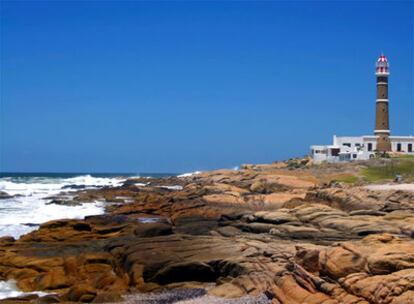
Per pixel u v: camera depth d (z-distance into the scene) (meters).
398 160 101.56
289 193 67.88
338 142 127.75
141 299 26.52
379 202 47.50
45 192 98.94
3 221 57.72
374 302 18.67
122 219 50.94
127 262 31.03
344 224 36.47
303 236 35.47
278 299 22.69
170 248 32.50
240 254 30.16
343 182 77.62
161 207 61.03
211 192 73.00
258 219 42.06
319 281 21.25
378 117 121.56
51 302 26.75
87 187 117.19
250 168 118.56
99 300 26.38
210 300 25.16
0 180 158.38
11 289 30.28
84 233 43.44
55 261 33.69
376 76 119.69
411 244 22.17
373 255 20.50
